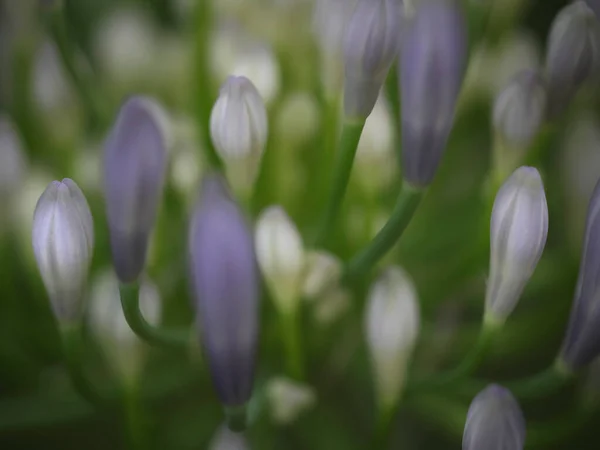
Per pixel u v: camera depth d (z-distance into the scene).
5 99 0.31
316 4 0.30
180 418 0.30
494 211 0.25
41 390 0.30
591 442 0.30
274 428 0.29
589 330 0.25
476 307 0.31
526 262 0.25
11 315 0.30
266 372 0.29
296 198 0.30
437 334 0.30
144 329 0.25
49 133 0.31
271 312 0.29
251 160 0.26
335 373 0.30
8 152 0.29
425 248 0.30
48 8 0.29
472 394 0.27
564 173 0.31
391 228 0.25
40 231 0.25
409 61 0.24
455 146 0.31
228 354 0.23
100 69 0.34
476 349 0.26
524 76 0.27
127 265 0.24
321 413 0.30
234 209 0.22
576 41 0.27
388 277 0.26
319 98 0.30
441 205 0.31
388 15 0.24
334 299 0.29
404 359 0.26
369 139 0.28
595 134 0.30
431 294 0.29
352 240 0.29
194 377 0.29
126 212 0.24
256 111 0.26
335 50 0.28
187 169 0.29
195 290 0.22
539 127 0.27
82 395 0.27
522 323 0.30
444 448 0.31
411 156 0.25
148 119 0.23
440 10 0.24
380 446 0.27
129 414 0.27
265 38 0.31
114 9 0.35
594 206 0.24
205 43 0.29
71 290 0.25
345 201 0.28
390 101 0.28
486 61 0.32
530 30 0.36
